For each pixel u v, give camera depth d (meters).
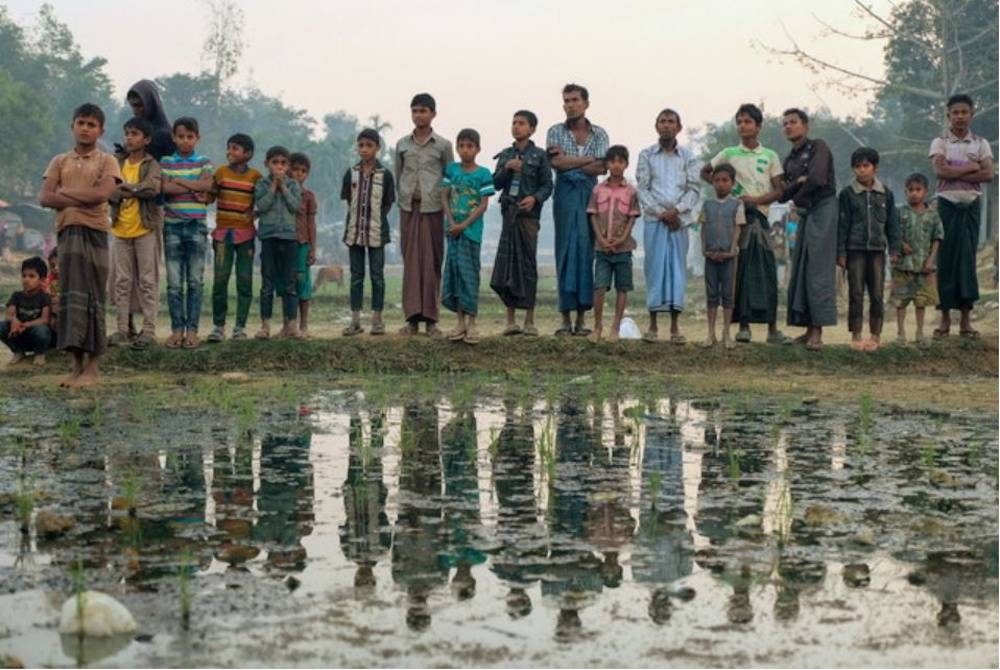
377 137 10.53
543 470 5.70
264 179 10.30
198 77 85.06
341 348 10.20
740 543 4.31
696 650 3.20
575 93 10.34
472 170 10.23
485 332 14.85
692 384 9.32
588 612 3.51
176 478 5.43
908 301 10.69
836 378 9.85
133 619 3.38
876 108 61.75
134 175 9.79
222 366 10.02
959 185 10.63
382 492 5.15
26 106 59.97
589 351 10.28
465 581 3.81
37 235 47.78
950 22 36.12
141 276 10.04
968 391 9.04
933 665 3.10
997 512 4.83
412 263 10.38
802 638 3.30
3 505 4.89
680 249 10.36
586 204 10.45
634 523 4.61
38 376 9.50
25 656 3.13
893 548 4.25
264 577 3.84
